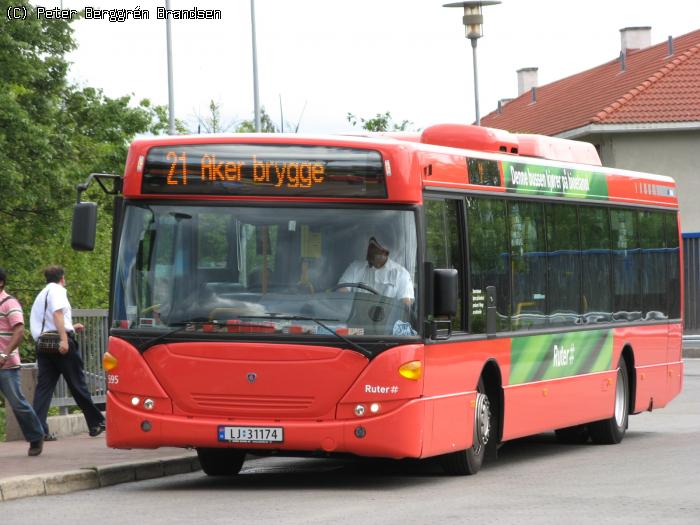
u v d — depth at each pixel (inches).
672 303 1064.2
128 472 714.2
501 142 794.8
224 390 644.7
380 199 652.7
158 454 783.1
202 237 657.6
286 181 655.1
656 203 1034.1
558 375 840.3
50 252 2222.0
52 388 867.4
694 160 2647.6
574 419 867.4
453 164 709.9
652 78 2704.2
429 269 657.6
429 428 660.1
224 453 735.1
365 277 647.1
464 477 719.7
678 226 1084.5
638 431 1050.7
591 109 2824.8
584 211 892.6
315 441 637.9
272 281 650.2
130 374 653.9
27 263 2087.8
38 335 856.9
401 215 653.9
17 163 1908.2
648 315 1008.2
